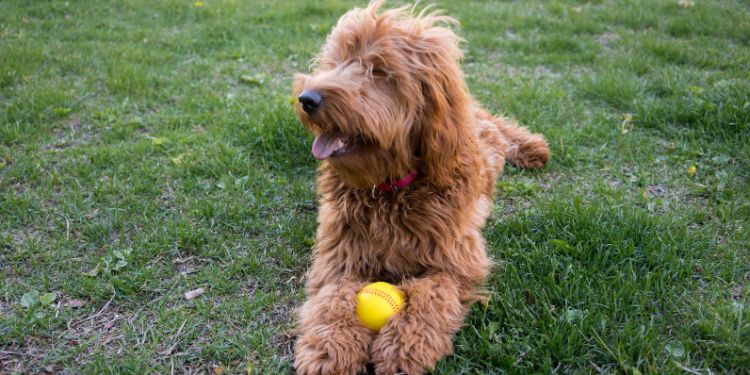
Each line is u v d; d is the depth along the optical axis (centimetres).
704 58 218
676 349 100
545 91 202
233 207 140
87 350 104
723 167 153
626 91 191
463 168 114
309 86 102
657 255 120
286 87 207
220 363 102
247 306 112
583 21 272
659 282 114
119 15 286
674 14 280
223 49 243
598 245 123
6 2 292
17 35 247
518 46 246
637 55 226
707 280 117
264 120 169
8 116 174
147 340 106
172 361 101
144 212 137
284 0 315
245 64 229
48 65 214
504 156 159
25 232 131
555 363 100
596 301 109
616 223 130
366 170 106
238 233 134
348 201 113
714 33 252
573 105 191
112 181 148
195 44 246
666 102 184
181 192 147
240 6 302
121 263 122
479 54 241
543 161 161
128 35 254
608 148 166
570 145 166
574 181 154
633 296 110
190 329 108
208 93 198
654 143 166
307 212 143
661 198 143
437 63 106
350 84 101
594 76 212
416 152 109
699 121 170
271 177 155
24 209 137
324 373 94
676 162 157
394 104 105
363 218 112
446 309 103
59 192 145
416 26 108
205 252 127
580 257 121
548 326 104
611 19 281
